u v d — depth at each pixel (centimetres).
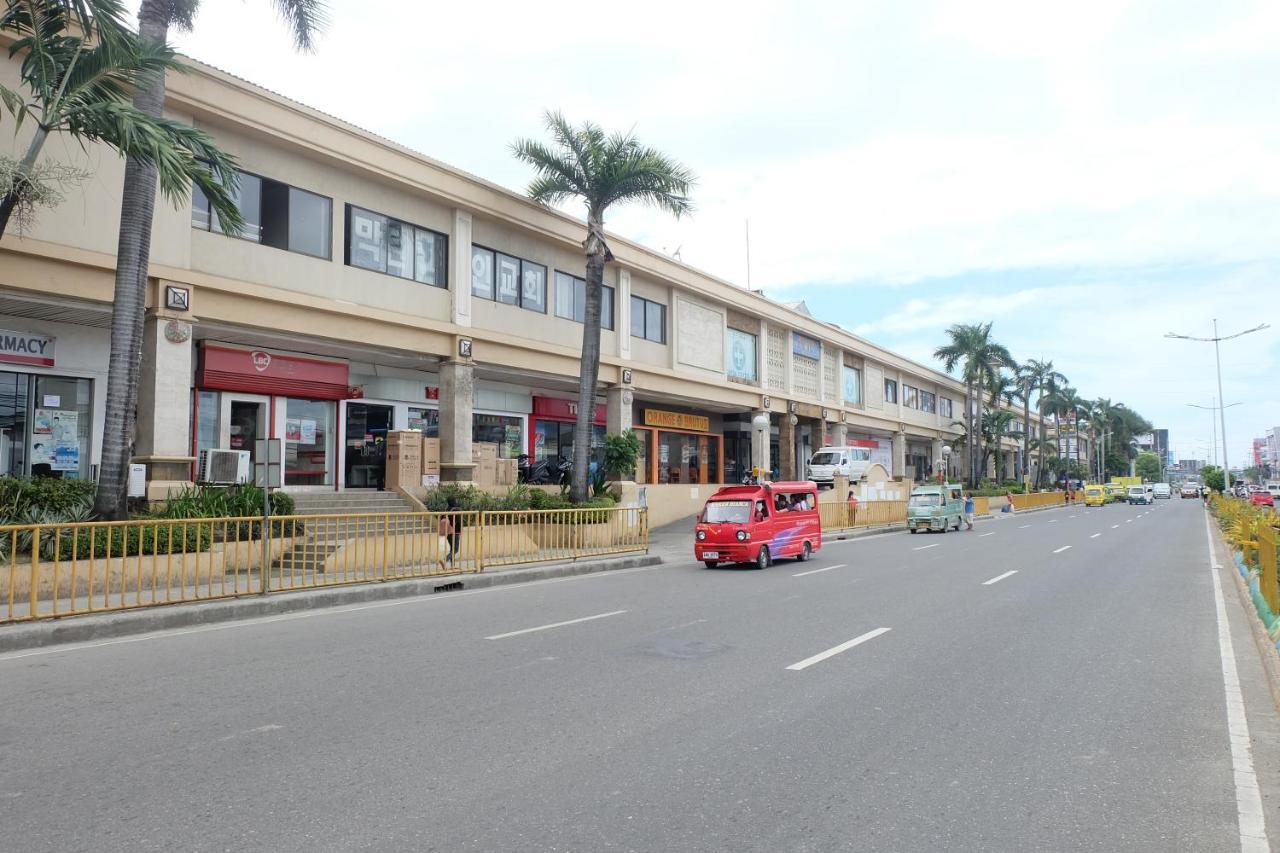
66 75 1057
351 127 1844
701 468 3572
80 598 1091
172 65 1177
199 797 458
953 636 959
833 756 535
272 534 1450
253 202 1711
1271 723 622
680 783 484
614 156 2122
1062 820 438
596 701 662
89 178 1370
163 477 1482
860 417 4638
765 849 398
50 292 1382
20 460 1548
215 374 1800
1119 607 1195
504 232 2325
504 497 2014
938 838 413
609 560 1773
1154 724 616
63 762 516
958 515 3266
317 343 1872
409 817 431
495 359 2231
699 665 795
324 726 591
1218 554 2092
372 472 2169
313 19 1393
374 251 1953
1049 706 662
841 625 1027
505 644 898
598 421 2988
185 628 1016
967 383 5675
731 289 3341
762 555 1786
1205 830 427
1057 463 9612
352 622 1057
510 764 513
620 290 2752
